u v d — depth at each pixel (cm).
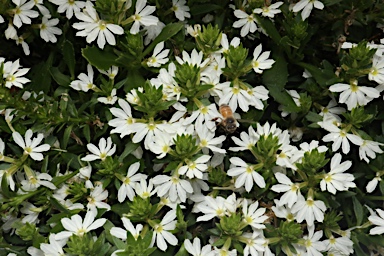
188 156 45
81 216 47
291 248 46
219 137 46
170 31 49
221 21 53
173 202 46
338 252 48
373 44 50
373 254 50
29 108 48
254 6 51
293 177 47
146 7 49
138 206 45
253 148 46
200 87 46
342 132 48
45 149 47
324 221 48
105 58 49
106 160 46
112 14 48
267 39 52
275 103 51
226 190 48
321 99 51
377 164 50
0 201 46
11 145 47
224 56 47
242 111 49
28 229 46
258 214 46
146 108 45
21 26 51
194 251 45
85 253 44
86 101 50
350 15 51
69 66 50
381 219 47
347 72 48
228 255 45
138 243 44
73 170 48
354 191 50
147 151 48
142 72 49
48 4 52
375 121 51
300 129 50
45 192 47
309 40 53
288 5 52
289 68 52
